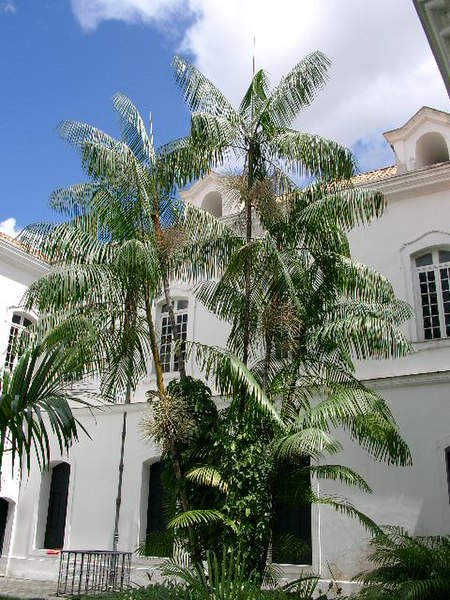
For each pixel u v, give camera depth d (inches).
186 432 332.5
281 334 354.0
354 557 443.8
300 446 287.9
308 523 482.6
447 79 243.6
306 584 302.4
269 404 308.3
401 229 541.6
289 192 385.1
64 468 631.8
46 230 363.6
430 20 217.9
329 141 368.8
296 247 368.8
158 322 641.0
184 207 388.8
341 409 312.5
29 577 584.4
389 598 283.3
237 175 387.5
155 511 565.3
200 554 320.5
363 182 566.6
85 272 332.2
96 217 370.0
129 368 370.6
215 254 377.1
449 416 448.1
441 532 423.8
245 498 313.9
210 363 334.6
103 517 578.6
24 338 362.3
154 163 389.7
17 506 622.8
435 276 520.4
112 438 603.2
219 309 377.7
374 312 344.5
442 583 299.1
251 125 394.3
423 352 488.4
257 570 308.3
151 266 335.9
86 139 384.5
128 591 293.7
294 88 388.5
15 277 660.1
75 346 308.5
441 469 439.2
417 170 539.8
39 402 205.9
